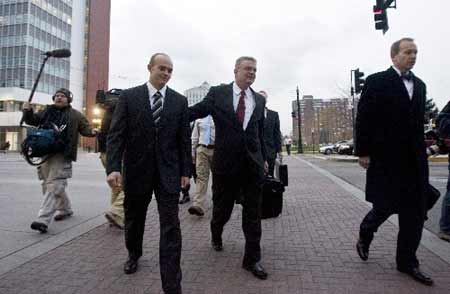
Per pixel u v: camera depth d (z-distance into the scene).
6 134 58.34
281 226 5.62
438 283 3.34
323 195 8.90
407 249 3.51
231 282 3.37
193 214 6.42
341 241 4.75
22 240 4.62
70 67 70.94
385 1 11.70
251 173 3.66
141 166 3.25
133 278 3.45
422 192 3.41
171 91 3.46
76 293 3.12
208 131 6.32
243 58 3.79
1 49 60.00
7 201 7.54
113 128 3.31
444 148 4.80
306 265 3.84
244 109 3.79
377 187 3.54
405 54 3.42
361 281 3.39
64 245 4.47
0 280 3.38
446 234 4.84
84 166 20.25
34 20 60.84
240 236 5.03
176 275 3.02
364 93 3.57
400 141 3.40
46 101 62.88
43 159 5.05
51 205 5.01
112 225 5.43
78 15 74.19
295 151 62.16
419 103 3.45
